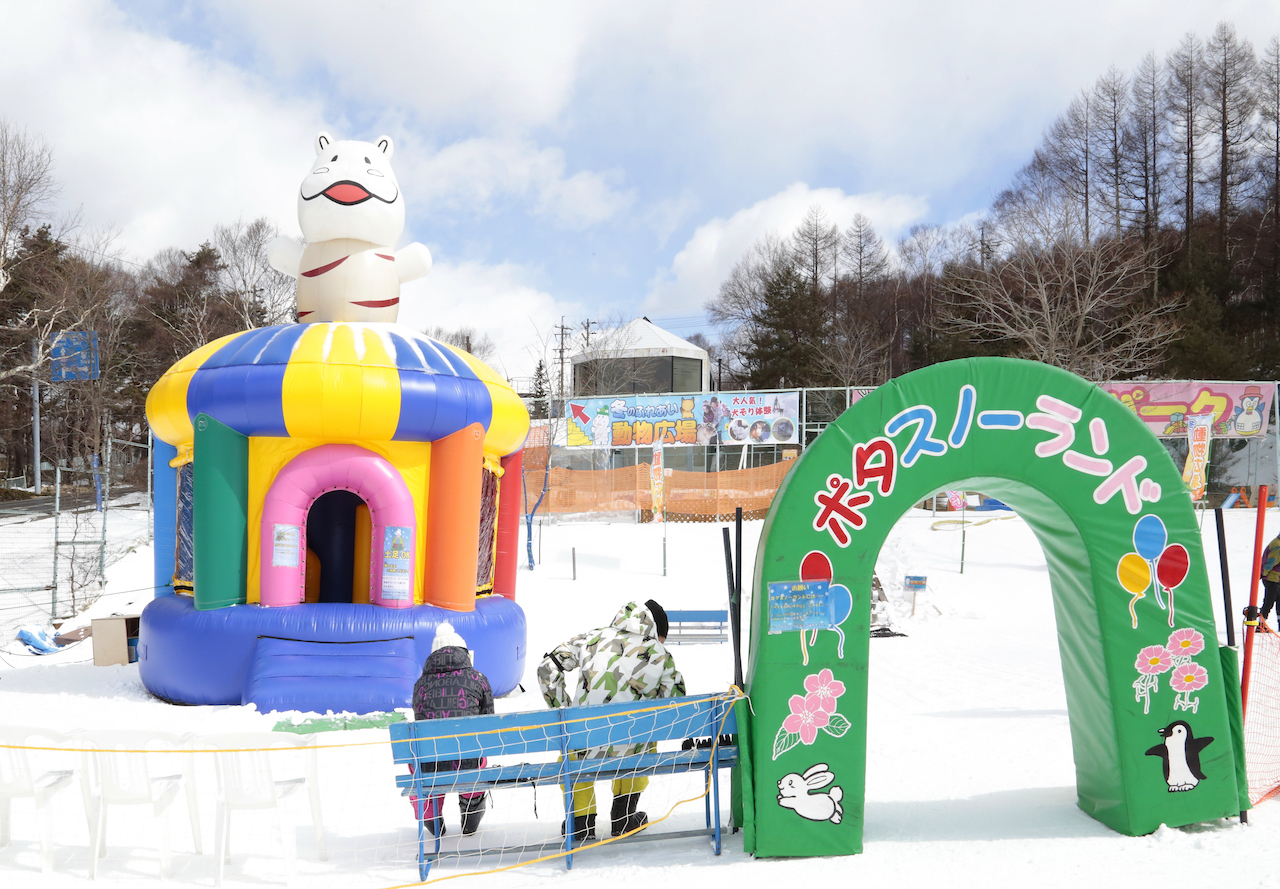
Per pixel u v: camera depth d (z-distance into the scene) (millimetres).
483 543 10266
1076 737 5223
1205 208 44656
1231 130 44906
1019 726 7477
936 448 4812
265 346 8961
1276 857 4254
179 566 9570
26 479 46469
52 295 35094
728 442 26516
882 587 16797
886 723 7730
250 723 7699
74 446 41281
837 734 4668
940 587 17578
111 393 40500
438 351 9594
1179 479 4871
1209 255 38000
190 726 7672
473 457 9234
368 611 8711
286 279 39625
